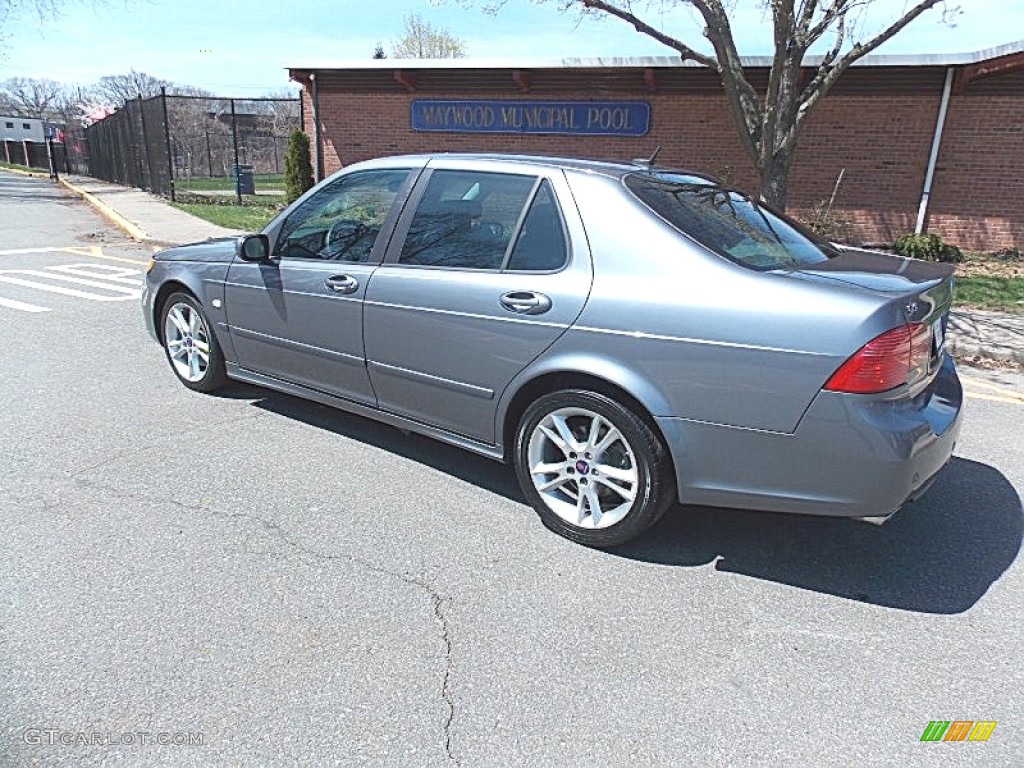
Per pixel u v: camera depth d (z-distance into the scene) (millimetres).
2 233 14078
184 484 3711
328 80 16516
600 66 14008
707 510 3607
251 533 3248
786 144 9828
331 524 3354
